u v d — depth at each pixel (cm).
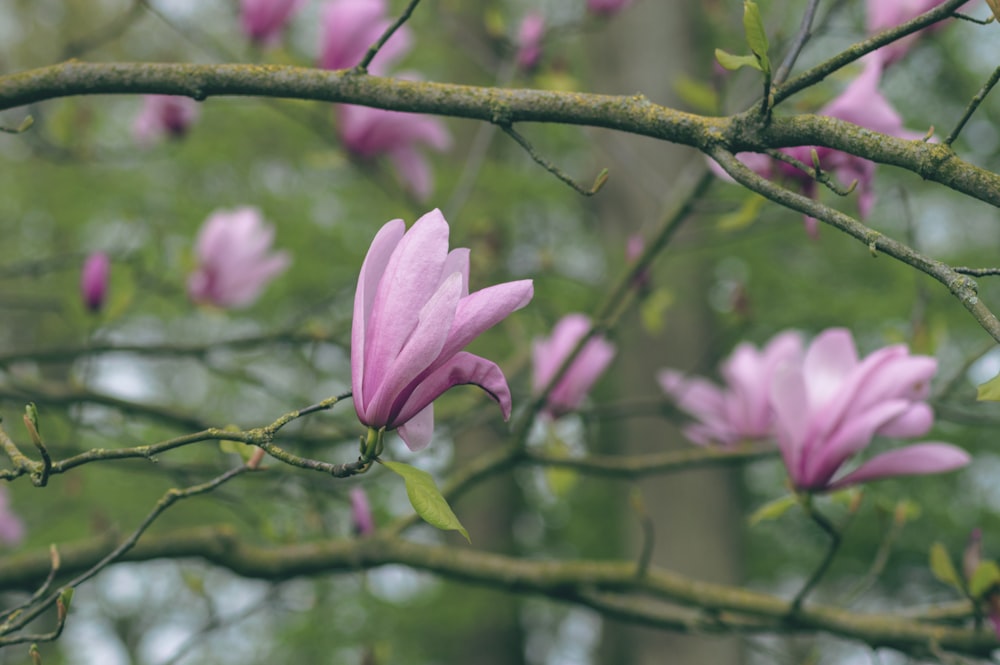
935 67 1170
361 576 444
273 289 1087
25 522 703
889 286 1191
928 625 372
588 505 1458
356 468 200
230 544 419
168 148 895
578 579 411
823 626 379
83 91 247
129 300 493
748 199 378
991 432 1228
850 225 194
